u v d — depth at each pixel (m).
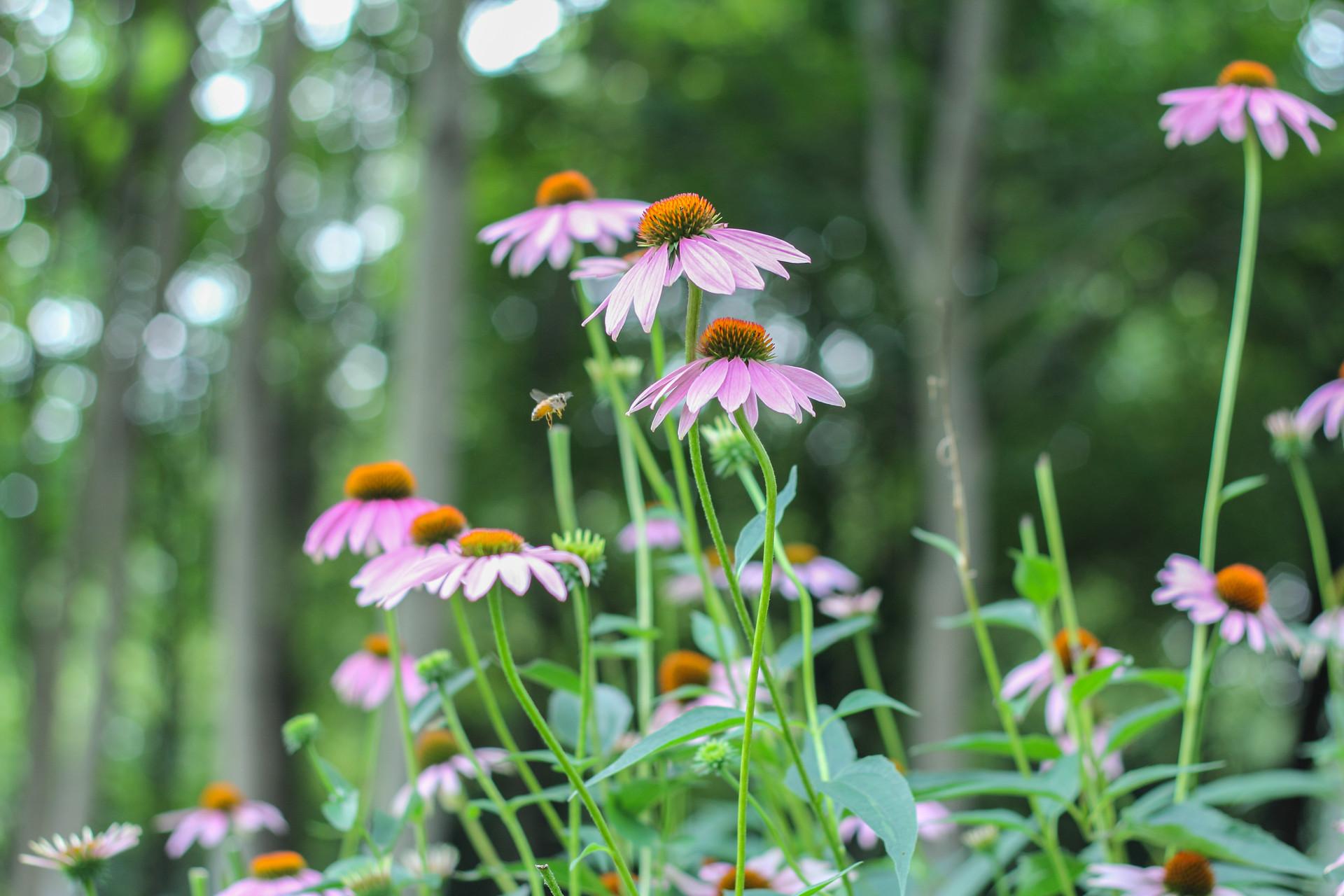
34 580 16.95
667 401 1.71
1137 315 19.05
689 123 17.59
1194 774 2.63
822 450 19.59
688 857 2.77
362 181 19.86
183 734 23.38
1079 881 2.45
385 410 21.09
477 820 2.96
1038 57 19.11
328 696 19.86
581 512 19.20
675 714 3.09
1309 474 17.27
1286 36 16.72
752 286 1.69
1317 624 3.23
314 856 14.59
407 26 17.81
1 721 21.17
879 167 16.77
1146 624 18.97
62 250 14.49
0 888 15.41
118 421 13.11
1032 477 18.39
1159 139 16.64
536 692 11.17
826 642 2.72
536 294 20.16
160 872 18.34
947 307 2.46
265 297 13.18
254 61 14.56
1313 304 18.09
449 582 1.85
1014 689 3.05
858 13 17.80
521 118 19.05
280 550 19.19
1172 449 18.52
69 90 13.31
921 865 2.92
